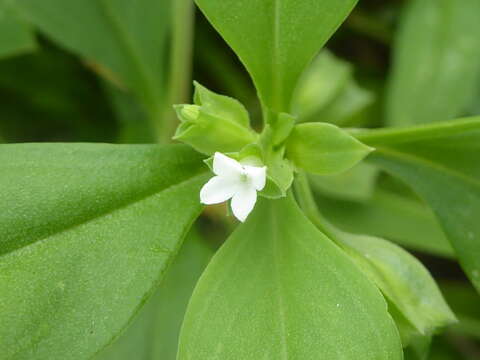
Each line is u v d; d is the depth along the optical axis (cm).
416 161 15
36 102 21
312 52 13
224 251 12
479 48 20
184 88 19
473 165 14
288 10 13
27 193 12
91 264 12
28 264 11
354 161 12
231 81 22
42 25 19
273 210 12
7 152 12
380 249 13
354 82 21
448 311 13
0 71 21
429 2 20
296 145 12
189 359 11
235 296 11
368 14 22
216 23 13
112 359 17
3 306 11
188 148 13
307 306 11
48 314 11
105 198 12
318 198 19
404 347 13
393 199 19
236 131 12
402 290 13
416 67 20
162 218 12
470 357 20
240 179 11
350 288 11
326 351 11
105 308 11
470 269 14
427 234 19
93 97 22
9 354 11
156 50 20
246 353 11
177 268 18
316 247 12
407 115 20
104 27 20
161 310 18
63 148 12
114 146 12
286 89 13
